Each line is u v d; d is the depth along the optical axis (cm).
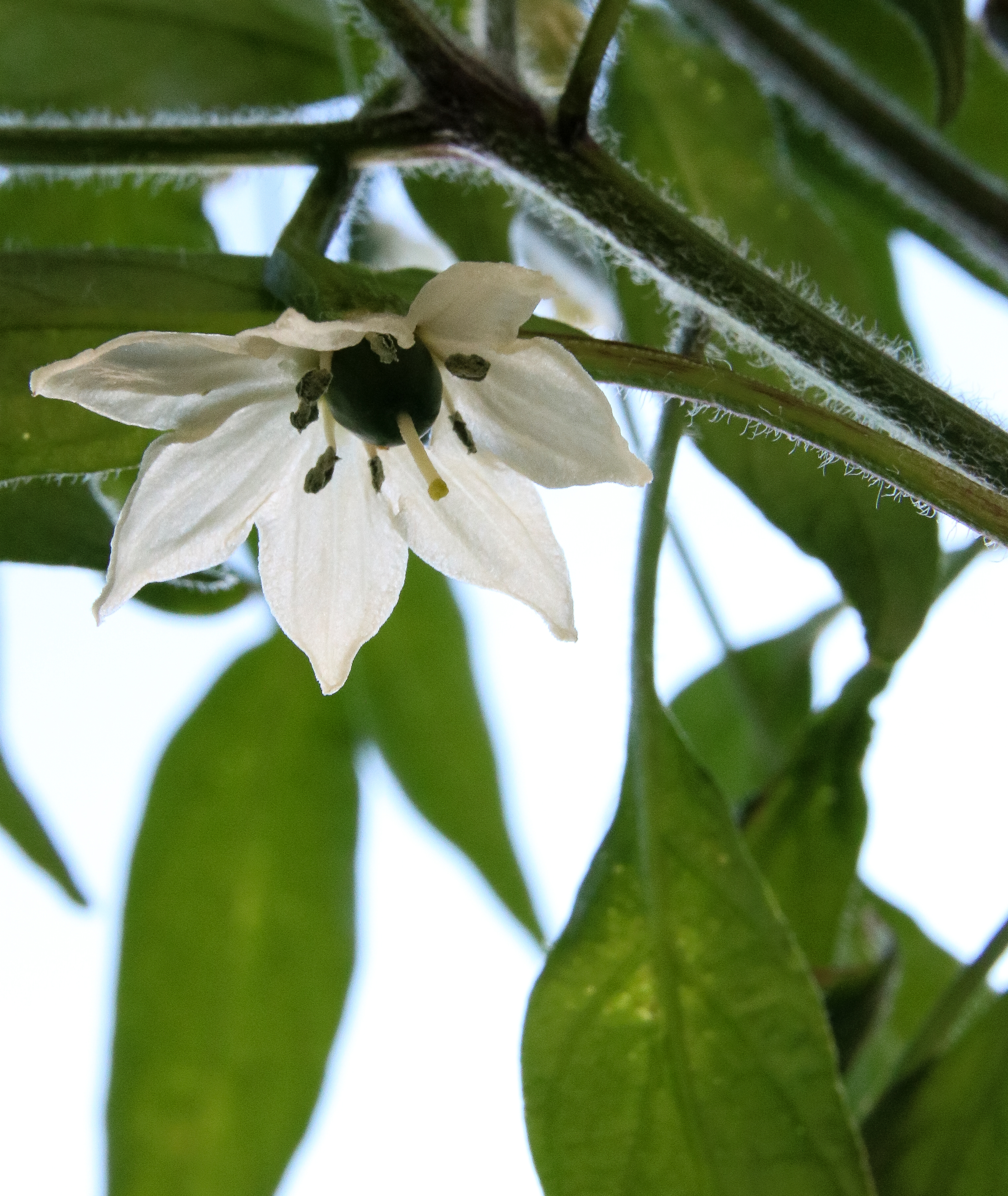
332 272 19
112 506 21
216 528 20
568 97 20
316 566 20
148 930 23
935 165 23
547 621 20
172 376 19
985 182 23
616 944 20
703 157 23
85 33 23
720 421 21
